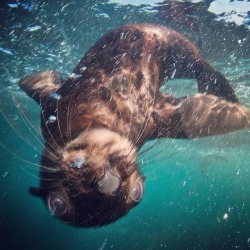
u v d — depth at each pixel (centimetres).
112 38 80
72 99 63
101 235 602
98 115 58
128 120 60
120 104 63
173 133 66
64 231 641
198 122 67
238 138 343
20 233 575
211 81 90
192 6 122
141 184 49
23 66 198
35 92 78
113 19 138
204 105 70
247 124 67
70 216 46
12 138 416
